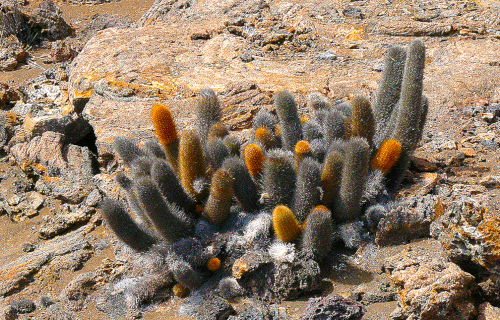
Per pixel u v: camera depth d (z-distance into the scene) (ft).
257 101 23.59
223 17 36.47
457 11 32.91
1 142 26.76
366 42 30.66
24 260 18.19
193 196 16.25
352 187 14.51
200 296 14.60
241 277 14.29
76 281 16.39
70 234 20.16
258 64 28.58
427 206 14.78
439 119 22.54
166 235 15.33
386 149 15.66
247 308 13.76
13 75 38.01
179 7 40.70
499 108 22.48
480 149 19.92
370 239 15.16
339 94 24.64
